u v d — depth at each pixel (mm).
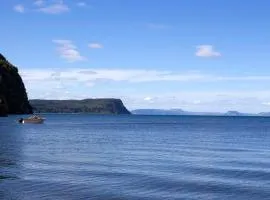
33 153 51750
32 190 27672
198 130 129500
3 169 36875
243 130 133000
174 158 48938
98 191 27969
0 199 24828
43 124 153125
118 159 47000
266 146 69062
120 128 135125
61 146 63500
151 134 103438
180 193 27891
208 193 27969
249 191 28703
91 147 62844
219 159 48438
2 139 75500
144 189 29016
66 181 31328
